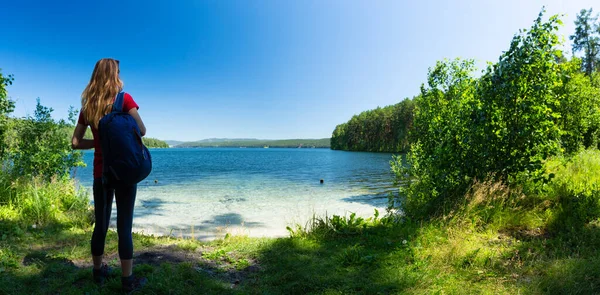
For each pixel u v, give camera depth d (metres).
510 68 5.77
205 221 8.43
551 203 5.34
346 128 140.12
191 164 42.03
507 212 5.01
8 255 3.66
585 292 2.68
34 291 2.87
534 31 5.68
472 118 6.02
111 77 2.83
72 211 6.32
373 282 3.16
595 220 4.57
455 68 7.50
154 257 3.95
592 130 15.08
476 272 3.30
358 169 29.66
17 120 7.92
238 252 4.21
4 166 7.26
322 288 3.08
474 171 5.90
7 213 5.52
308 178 21.36
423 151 7.09
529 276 3.15
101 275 3.06
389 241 4.41
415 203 6.35
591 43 33.12
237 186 16.83
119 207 2.79
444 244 4.10
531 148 5.72
